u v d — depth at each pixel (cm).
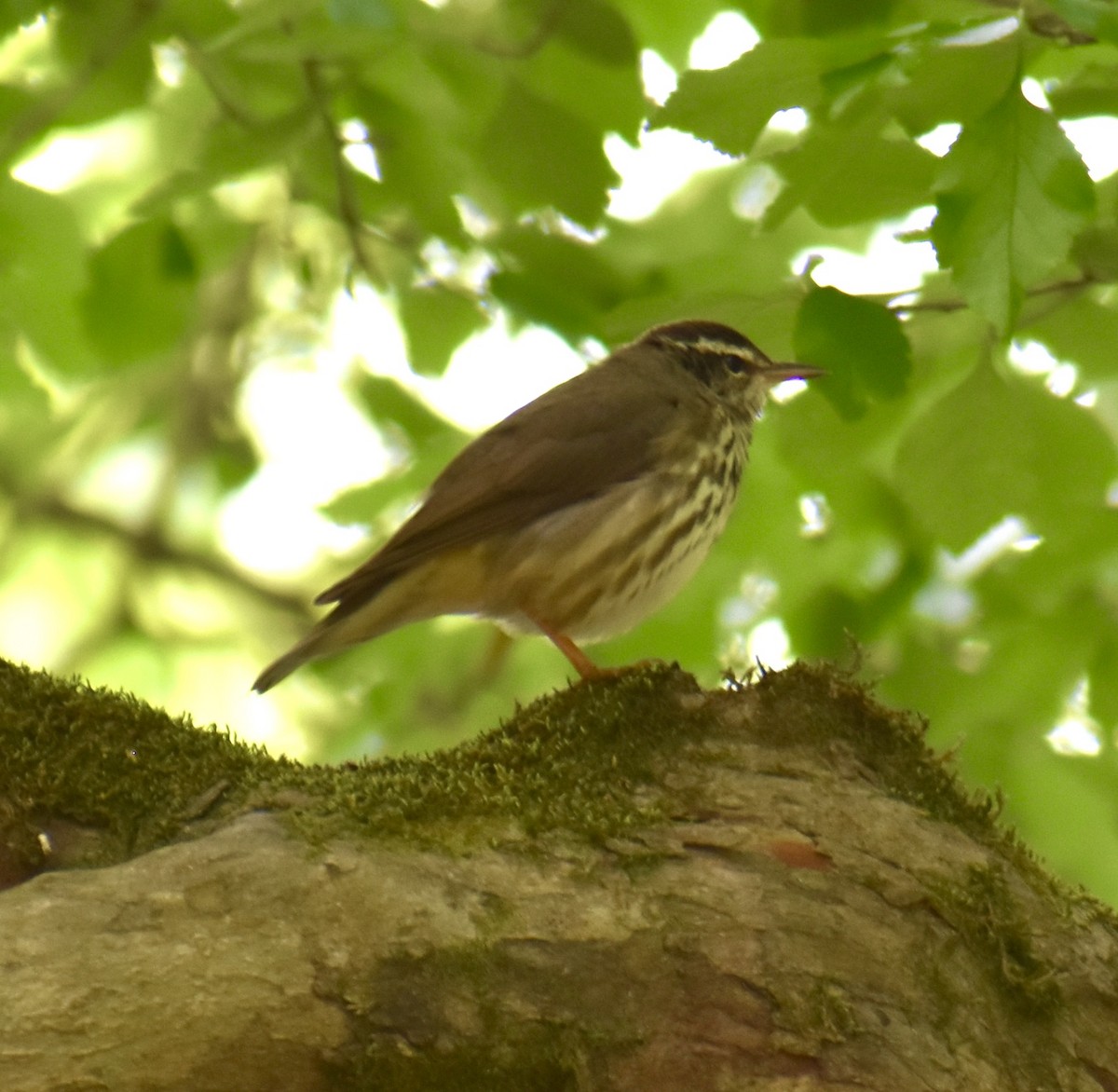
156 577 2111
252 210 1659
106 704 806
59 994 654
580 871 724
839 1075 693
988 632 1454
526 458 1120
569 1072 675
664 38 1427
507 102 1246
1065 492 1211
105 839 766
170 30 1269
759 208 1572
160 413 2098
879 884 747
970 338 1302
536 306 1294
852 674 846
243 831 721
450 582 1105
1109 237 1087
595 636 1159
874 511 1470
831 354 1047
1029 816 1481
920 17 1089
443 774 773
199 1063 655
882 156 1094
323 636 1074
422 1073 669
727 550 1515
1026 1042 731
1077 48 1082
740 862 742
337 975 678
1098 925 788
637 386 1187
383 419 1522
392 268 1522
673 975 704
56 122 1290
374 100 1285
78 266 1304
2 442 2122
